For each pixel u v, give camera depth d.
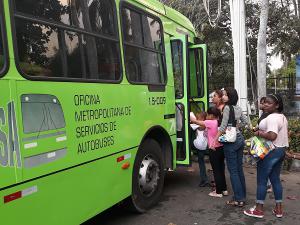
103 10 4.20
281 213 5.07
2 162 2.68
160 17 5.74
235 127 5.24
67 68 3.52
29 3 3.11
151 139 5.35
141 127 4.91
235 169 5.39
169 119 5.82
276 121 4.72
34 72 3.09
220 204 5.64
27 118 2.93
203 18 16.81
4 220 2.72
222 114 5.36
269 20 18.34
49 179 3.16
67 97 3.43
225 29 18.06
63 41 3.50
